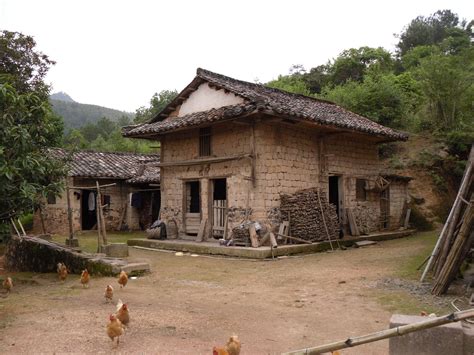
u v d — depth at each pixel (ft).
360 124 50.08
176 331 17.83
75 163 67.97
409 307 21.66
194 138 49.42
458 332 12.24
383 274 29.94
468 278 26.37
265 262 36.88
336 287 26.68
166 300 23.57
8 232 31.12
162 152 53.47
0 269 39.47
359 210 53.36
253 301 23.50
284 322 19.47
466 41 117.70
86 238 59.52
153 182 67.41
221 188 52.19
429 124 80.02
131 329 17.94
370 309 21.54
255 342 16.72
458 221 26.50
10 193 25.50
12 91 25.39
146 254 43.62
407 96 90.43
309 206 44.24
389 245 46.91
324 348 10.62
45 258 36.22
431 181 68.59
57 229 65.62
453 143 73.36
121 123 203.10
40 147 28.78
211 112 45.11
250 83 52.65
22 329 17.95
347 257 38.81
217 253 41.65
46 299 23.81
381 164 73.36
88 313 20.47
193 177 48.98
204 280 29.68
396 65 116.06
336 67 110.01
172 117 53.57
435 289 23.91
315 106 53.47
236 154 44.32
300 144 46.52
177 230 50.39
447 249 25.94
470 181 27.25
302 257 39.63
